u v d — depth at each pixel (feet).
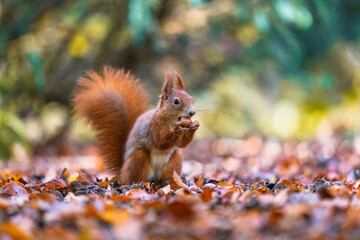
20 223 14.80
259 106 79.61
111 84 26.84
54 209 16.51
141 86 27.61
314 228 13.93
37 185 23.15
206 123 81.41
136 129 24.22
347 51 70.69
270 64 64.90
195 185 22.77
